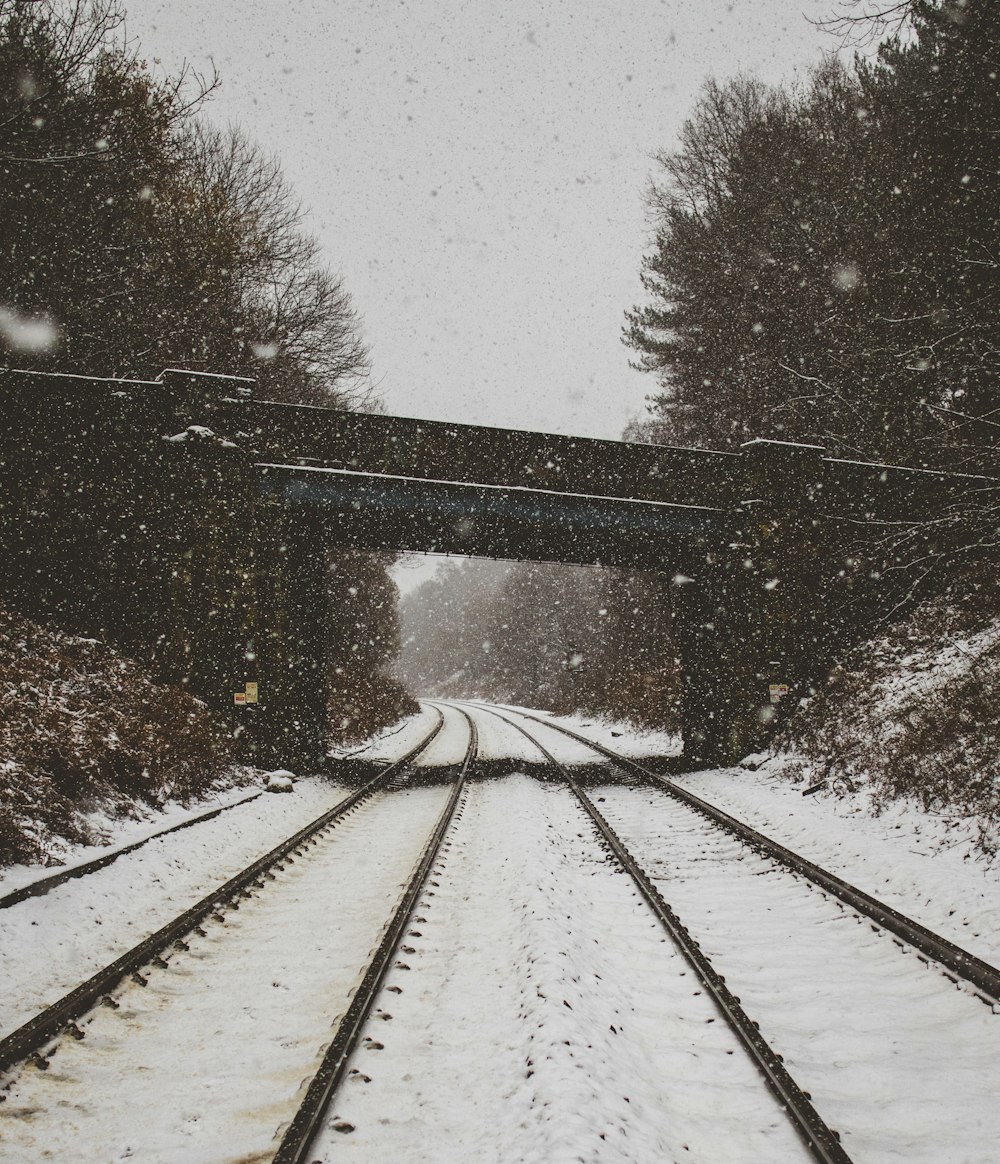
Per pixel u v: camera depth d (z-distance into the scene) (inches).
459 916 278.7
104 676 518.9
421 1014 201.0
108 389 581.6
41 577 563.2
